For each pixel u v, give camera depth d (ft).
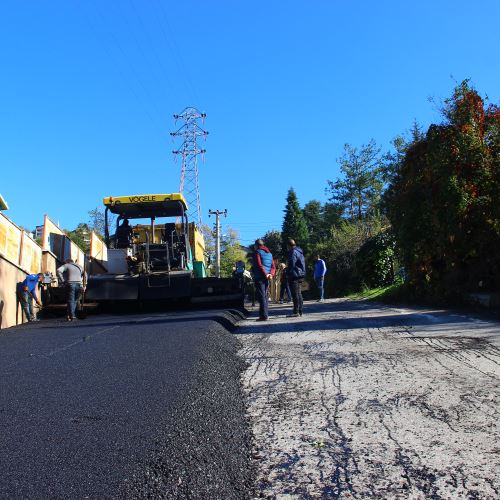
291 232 270.05
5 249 47.55
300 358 22.85
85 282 54.60
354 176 145.28
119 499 10.05
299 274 41.01
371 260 72.18
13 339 32.01
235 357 23.52
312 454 12.95
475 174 37.65
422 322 31.76
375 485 11.34
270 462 12.62
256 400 17.19
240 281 54.80
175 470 11.27
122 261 54.75
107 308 55.31
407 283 46.91
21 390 17.69
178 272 53.67
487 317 32.45
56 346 27.30
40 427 13.85
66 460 11.72
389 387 17.84
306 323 34.83
